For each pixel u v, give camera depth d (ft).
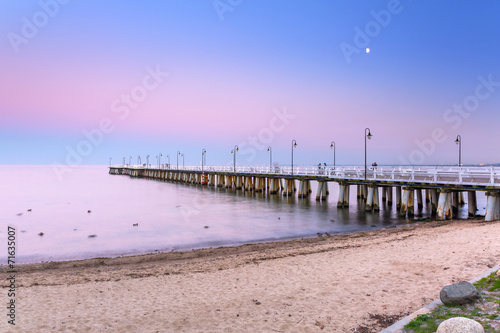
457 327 15.21
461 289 21.56
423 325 19.15
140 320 25.09
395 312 23.68
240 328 23.04
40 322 25.21
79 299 30.19
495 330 17.30
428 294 26.37
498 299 21.18
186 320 24.76
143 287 33.27
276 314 25.04
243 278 34.68
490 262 32.63
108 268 45.03
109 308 27.76
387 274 32.45
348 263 37.70
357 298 26.96
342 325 22.47
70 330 23.75
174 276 37.01
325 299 27.30
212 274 36.96
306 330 22.18
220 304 27.66
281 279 33.58
